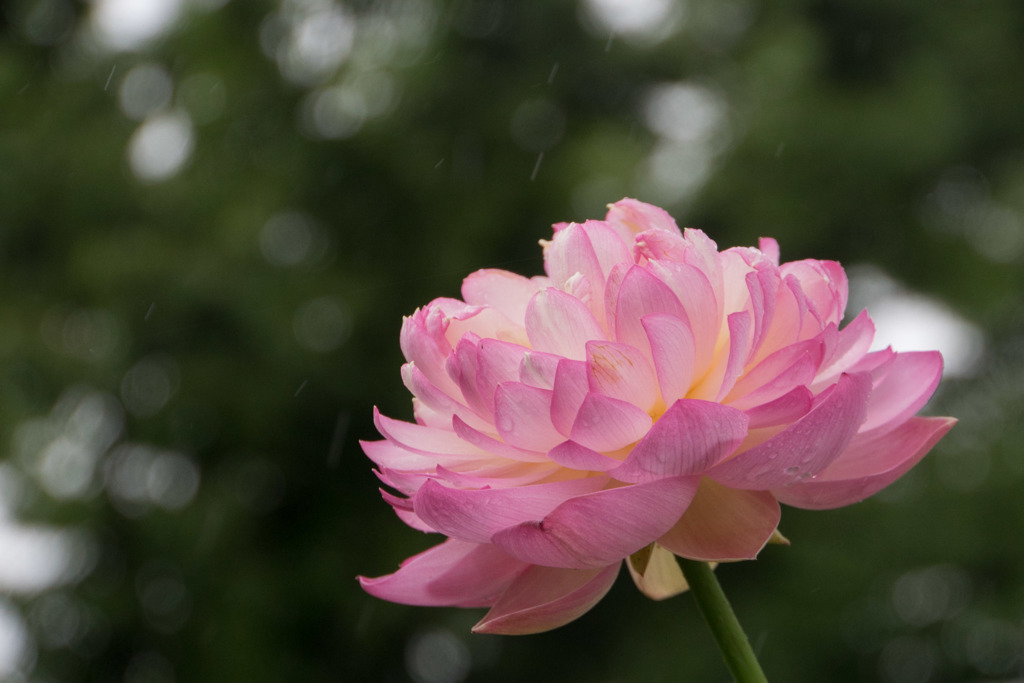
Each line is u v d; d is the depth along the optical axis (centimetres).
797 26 996
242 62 978
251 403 843
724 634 118
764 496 119
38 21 1028
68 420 870
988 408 979
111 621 845
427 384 130
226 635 823
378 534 885
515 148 958
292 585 856
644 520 110
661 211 140
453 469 130
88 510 852
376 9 995
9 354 855
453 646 972
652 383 119
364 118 930
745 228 917
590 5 1015
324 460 891
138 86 980
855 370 133
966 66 1055
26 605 855
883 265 991
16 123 959
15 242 927
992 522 916
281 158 948
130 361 858
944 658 916
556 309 122
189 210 903
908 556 887
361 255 929
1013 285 963
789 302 125
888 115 927
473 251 915
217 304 835
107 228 915
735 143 931
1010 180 993
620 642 930
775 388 118
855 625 885
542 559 113
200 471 887
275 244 915
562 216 911
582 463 114
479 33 996
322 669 863
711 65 1022
